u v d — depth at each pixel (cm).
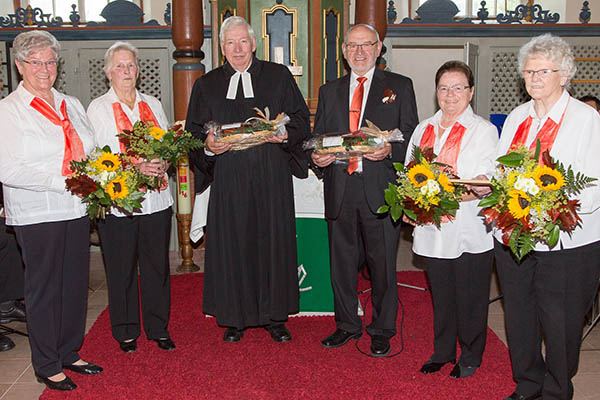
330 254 362
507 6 809
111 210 332
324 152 327
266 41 516
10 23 600
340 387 313
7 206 298
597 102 479
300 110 371
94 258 614
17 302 422
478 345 314
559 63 240
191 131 363
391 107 334
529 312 275
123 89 334
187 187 542
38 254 298
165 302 363
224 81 360
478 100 627
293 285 374
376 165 335
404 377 324
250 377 327
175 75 548
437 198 264
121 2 602
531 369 283
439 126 304
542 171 229
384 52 553
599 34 609
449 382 317
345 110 342
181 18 539
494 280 518
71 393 311
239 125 336
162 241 352
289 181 367
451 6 613
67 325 323
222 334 392
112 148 330
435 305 315
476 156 287
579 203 238
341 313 366
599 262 256
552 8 756
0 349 371
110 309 353
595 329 398
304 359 349
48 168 291
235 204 356
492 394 304
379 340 356
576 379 329
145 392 311
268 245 365
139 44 608
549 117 250
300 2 511
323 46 519
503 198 241
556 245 251
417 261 584
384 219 340
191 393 309
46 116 292
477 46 617
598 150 241
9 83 598
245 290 365
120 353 360
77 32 600
